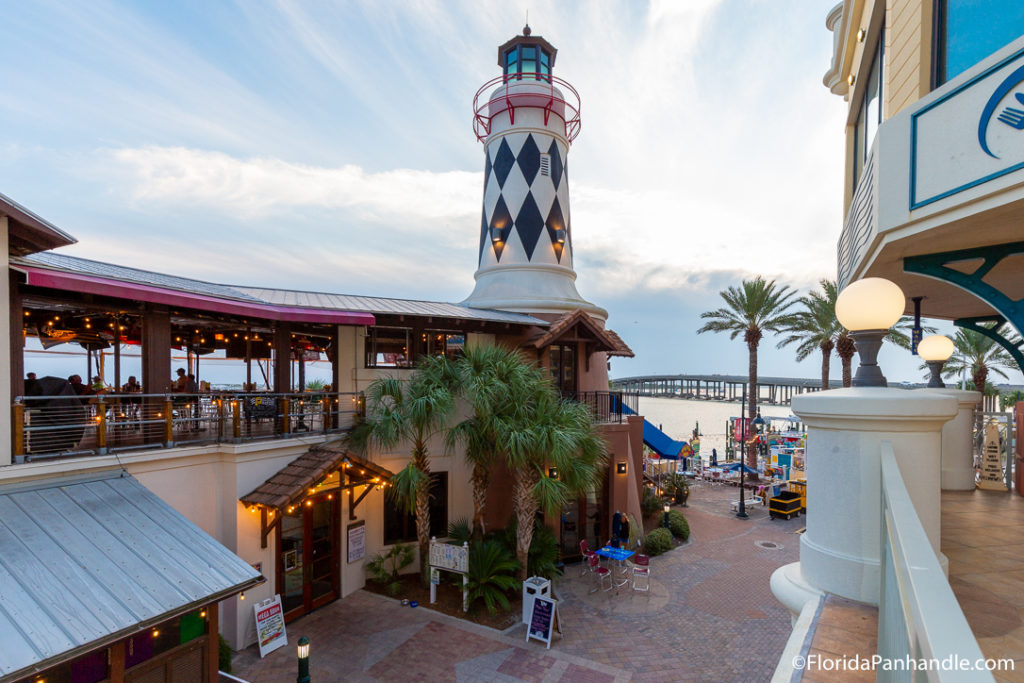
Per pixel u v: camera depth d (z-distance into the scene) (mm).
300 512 11336
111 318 11422
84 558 6516
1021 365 9266
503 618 11219
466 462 12992
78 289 7625
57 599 5750
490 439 11992
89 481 8047
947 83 3811
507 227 19078
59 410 8773
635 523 16406
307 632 10570
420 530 12578
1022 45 3266
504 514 14445
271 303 11609
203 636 7348
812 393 2785
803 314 30453
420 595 12219
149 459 8773
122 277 9062
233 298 10672
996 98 3438
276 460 10758
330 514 12117
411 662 9508
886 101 5172
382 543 13258
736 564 15508
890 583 1958
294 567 11156
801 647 2160
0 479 7129
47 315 11109
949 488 7465
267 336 15125
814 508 2746
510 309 17453
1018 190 3346
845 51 8195
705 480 30250
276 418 11914
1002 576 3486
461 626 10852
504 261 18906
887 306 2750
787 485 25625
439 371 12133
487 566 11773
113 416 9773
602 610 12039
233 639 9656
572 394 16016
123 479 8445
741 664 9711
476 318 14328
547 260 18922
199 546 7523
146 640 6766
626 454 15891
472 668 9344
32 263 7805
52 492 7523
